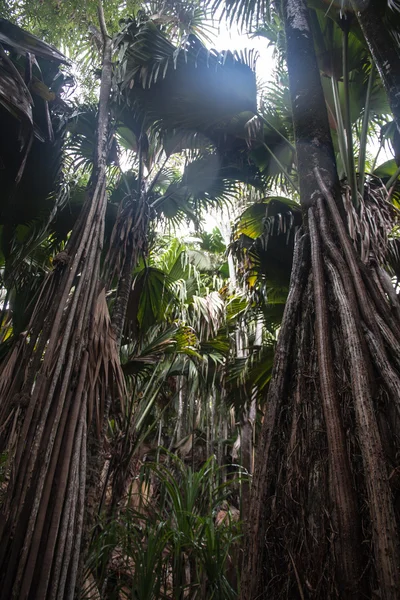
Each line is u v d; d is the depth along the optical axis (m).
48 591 1.62
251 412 6.16
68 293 2.30
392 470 1.21
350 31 3.09
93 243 2.56
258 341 6.48
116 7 5.03
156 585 2.56
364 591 1.11
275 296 4.14
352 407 1.36
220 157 4.40
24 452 1.82
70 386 2.12
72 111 4.08
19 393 1.98
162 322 5.14
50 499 1.79
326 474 1.31
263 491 1.40
